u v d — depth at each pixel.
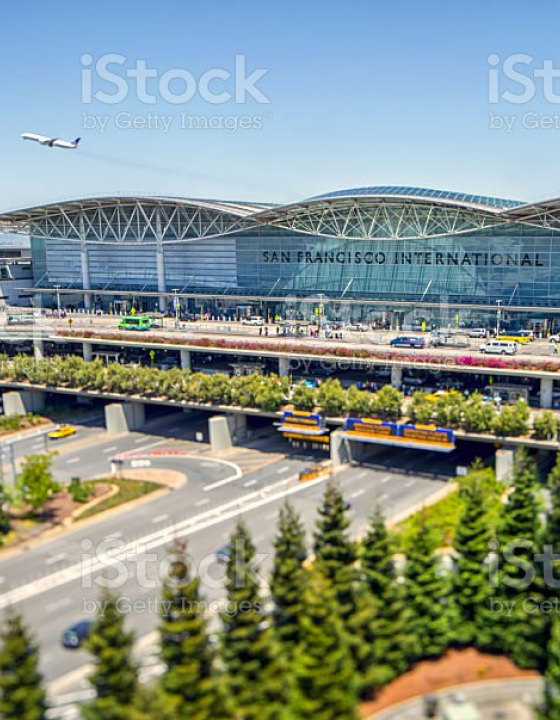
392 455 106.88
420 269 156.12
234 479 98.75
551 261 141.25
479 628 56.56
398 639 53.09
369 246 161.38
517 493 60.81
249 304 176.62
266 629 50.69
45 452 112.44
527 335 139.12
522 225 142.88
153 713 41.25
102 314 195.12
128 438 120.88
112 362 141.12
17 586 69.31
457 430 96.44
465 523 57.81
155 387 122.31
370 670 51.44
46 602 66.31
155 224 185.00
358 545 62.75
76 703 50.31
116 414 123.44
